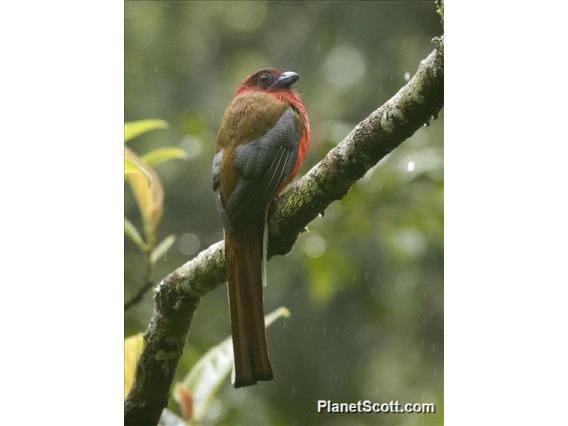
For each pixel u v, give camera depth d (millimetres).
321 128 10570
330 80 12711
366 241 11805
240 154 7086
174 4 13562
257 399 10328
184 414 6875
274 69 8109
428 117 5676
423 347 12039
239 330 6457
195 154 10914
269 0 13734
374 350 12094
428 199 10445
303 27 13352
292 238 6773
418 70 5621
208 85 13461
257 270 6617
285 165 7195
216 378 7027
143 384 6902
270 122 7254
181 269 6801
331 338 12031
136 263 11508
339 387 11922
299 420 11875
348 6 12883
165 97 13086
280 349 12008
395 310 11719
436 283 11836
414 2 12680
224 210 6875
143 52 13227
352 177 6031
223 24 13875
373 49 12648
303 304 12102
